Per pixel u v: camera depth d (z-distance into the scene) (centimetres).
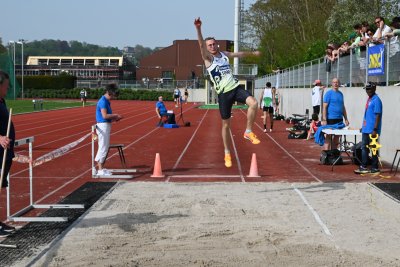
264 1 5800
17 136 2150
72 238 689
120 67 10344
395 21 1415
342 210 839
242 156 1505
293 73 3200
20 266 589
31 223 766
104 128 1156
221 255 620
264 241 672
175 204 877
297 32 5488
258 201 899
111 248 648
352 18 3200
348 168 1264
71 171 1245
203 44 827
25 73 10512
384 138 1346
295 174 1185
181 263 594
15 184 1083
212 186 1034
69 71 10381
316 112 1964
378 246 656
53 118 3334
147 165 1338
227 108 854
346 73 1842
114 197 938
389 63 1358
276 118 3062
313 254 622
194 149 1684
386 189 997
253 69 5372
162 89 8075
